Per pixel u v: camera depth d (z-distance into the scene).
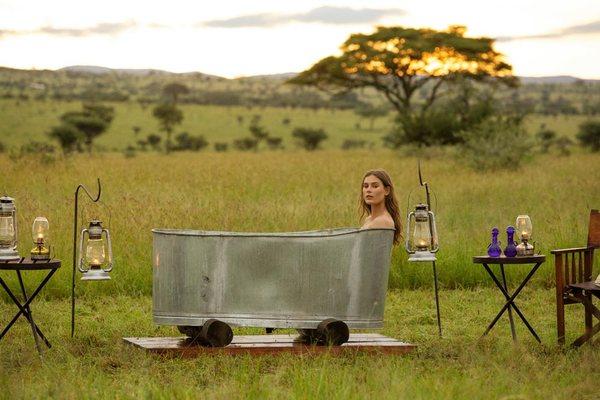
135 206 14.58
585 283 8.47
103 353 8.08
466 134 38.94
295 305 7.92
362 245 7.99
